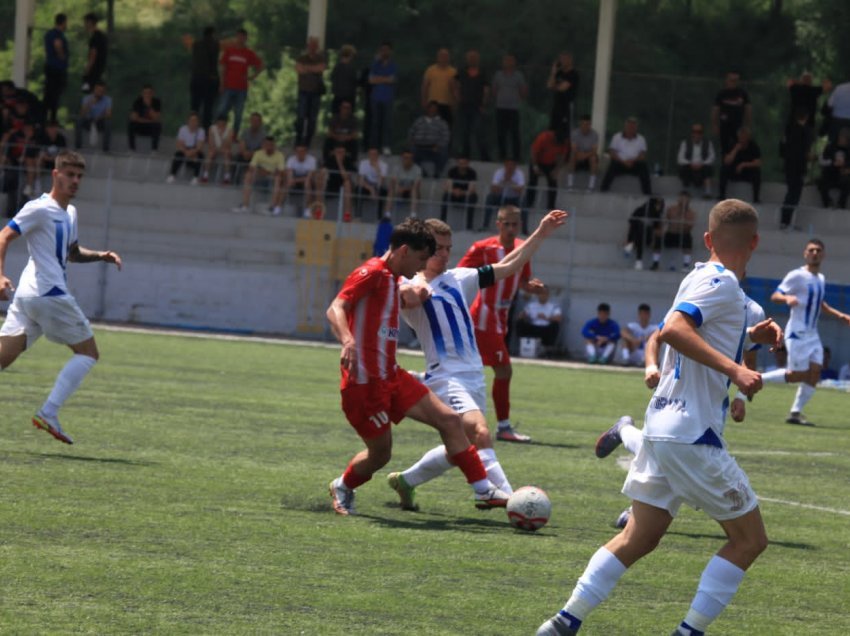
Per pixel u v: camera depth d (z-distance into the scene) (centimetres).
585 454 3353
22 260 8125
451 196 8206
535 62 12812
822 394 6350
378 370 2189
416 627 1505
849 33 12375
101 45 9231
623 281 7981
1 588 1570
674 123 9706
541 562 1925
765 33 12738
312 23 9225
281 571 1756
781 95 11569
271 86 13162
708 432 1420
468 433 2383
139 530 1967
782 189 9025
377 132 8800
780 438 4144
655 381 1600
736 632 1585
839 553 2170
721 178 8650
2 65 13900
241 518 2127
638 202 8650
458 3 13025
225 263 8231
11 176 8275
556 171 8406
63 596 1551
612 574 1429
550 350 7562
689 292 1426
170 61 13812
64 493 2234
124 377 4572
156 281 8006
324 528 2092
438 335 2409
